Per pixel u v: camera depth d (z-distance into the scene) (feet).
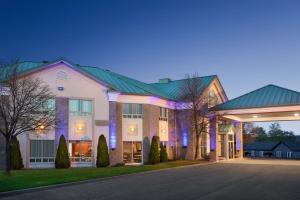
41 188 73.10
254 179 86.69
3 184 75.97
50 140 119.03
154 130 143.13
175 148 157.69
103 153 123.03
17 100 96.89
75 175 92.94
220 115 149.59
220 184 77.71
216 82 177.37
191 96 155.63
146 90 149.07
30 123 100.63
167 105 155.02
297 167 121.60
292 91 142.10
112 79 145.48
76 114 124.06
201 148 163.53
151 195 63.72
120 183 81.05
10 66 107.24
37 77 114.83
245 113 144.56
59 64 121.49
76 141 123.75
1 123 100.01
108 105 128.98
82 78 125.59
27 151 115.34
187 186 74.90
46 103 115.14
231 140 171.83
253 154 266.16
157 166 123.03
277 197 60.39
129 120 137.28
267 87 150.71
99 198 61.41
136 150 137.90
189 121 156.15
